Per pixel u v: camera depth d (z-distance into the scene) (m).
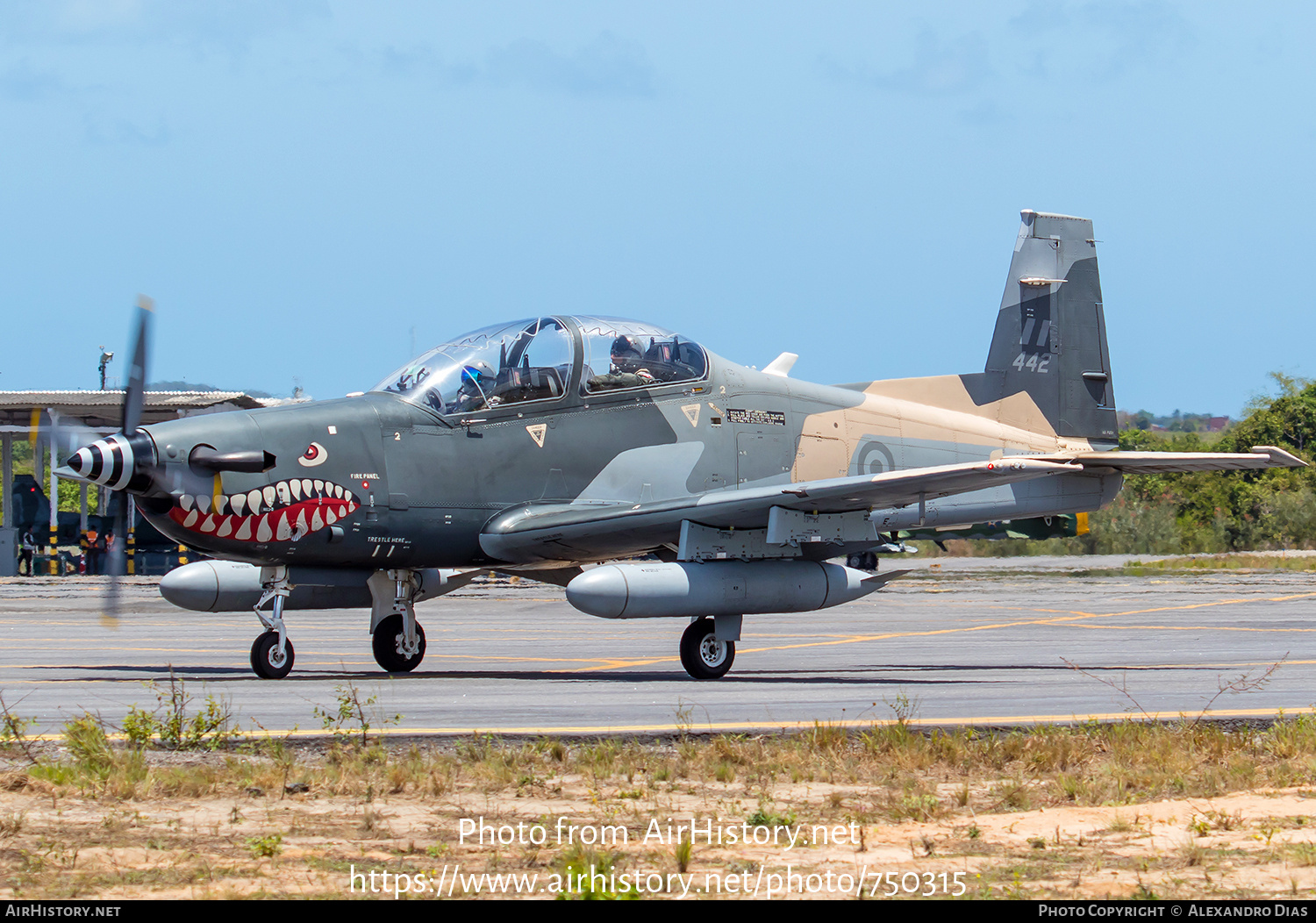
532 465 49.59
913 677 49.09
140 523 149.12
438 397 48.50
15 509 149.00
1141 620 88.00
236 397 123.94
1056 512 67.62
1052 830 22.36
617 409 51.94
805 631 79.56
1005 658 59.03
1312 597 113.94
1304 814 23.61
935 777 27.69
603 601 45.12
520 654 63.50
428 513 47.41
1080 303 70.75
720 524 49.12
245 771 26.34
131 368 44.00
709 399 54.62
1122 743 30.41
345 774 26.25
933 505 63.41
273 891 18.25
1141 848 21.00
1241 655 59.38
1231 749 30.41
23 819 22.11
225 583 49.97
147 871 19.23
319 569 48.28
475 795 25.08
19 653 60.56
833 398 59.50
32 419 44.59
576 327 51.78
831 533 49.84
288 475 44.75
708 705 38.16
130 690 41.28
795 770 27.12
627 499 51.62
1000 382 67.56
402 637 51.47
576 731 31.94
